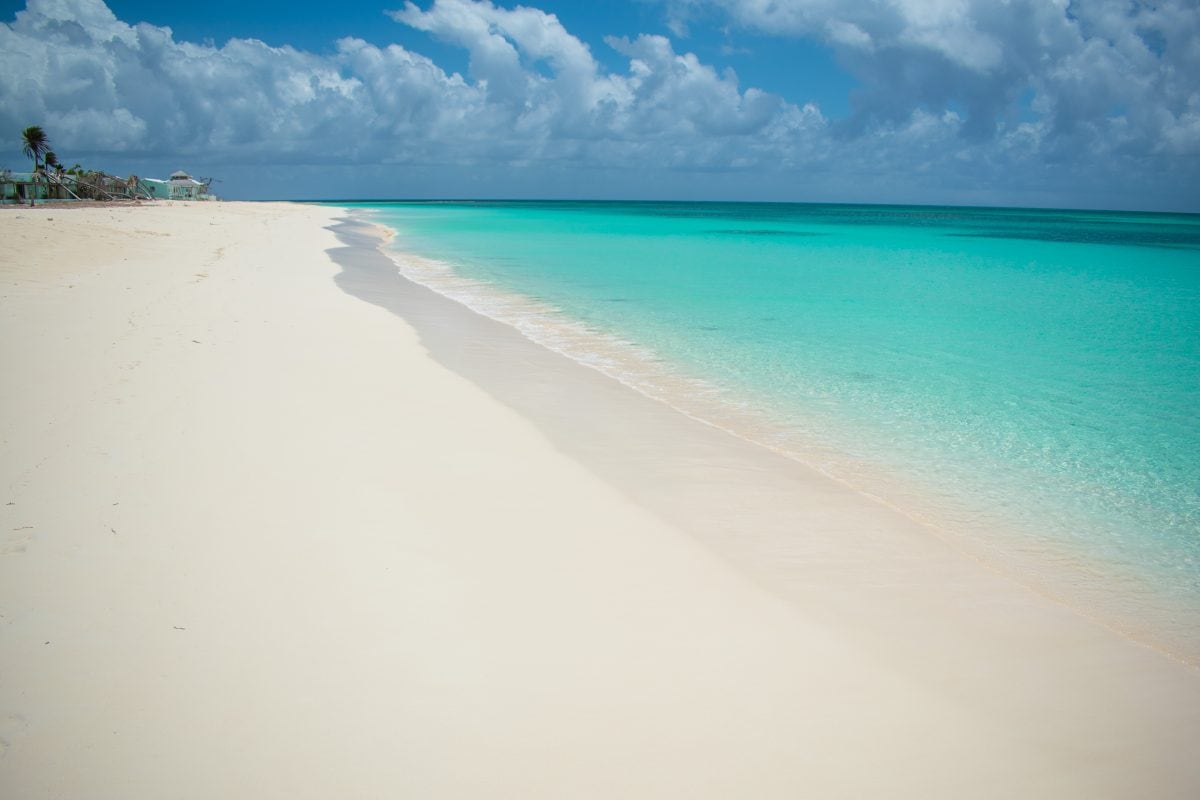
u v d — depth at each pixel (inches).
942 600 194.4
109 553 187.6
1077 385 435.8
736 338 550.6
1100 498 271.0
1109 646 177.6
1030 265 1262.3
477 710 140.4
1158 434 344.8
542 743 133.1
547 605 178.1
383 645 157.9
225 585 176.6
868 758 135.0
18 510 207.5
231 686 142.8
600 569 197.5
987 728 145.3
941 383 433.1
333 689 143.6
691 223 2960.1
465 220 2915.8
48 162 2343.8
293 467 247.3
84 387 317.7
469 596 179.3
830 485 272.7
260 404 310.0
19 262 671.8
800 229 2583.7
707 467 282.2
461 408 329.7
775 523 236.2
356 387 346.3
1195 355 523.5
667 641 167.2
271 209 3051.2
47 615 161.5
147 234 1079.6
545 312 641.6
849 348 524.4
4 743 125.6
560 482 254.2
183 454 252.2
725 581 196.7
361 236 1626.5
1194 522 252.1
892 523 242.1
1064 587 207.8
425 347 458.3
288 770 123.6
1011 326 635.5
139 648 152.3
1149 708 154.7
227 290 603.8
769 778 128.3
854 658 165.5
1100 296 847.7
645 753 132.2
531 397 362.3
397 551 197.5
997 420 362.9
